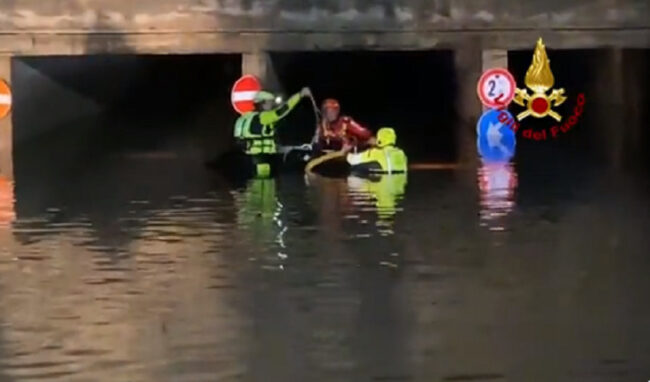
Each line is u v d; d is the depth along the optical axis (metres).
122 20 19.91
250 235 12.77
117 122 26.78
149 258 11.64
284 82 24.02
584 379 7.82
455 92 24.70
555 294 9.95
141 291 10.26
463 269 10.94
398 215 13.97
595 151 20.88
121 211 14.63
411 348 8.49
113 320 9.33
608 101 26.75
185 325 9.16
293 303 9.77
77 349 8.59
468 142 22.23
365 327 9.03
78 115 26.95
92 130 25.47
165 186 17.05
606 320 9.13
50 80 24.39
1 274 10.95
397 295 9.98
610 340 8.61
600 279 10.45
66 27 19.83
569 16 20.48
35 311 9.62
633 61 25.20
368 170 18.12
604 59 26.70
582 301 9.70
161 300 9.93
